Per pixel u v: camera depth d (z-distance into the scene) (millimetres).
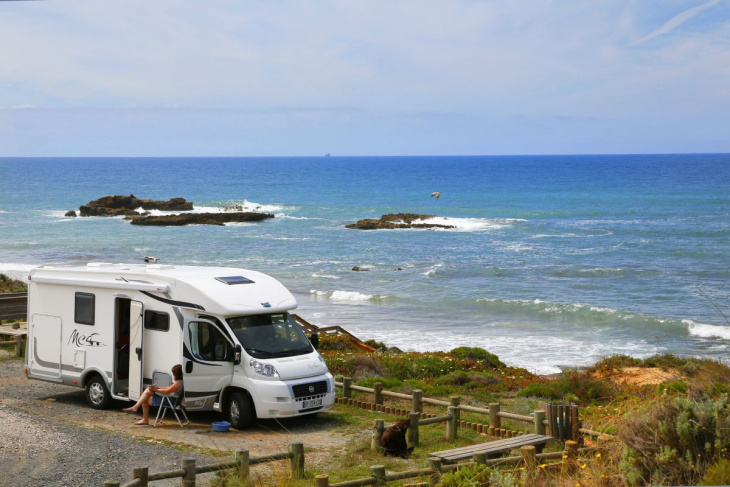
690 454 7496
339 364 20078
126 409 13742
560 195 124250
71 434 12266
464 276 48406
